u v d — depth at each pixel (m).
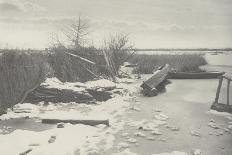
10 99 9.45
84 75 13.84
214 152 6.00
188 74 17.78
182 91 13.14
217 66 27.75
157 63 23.86
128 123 7.98
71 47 15.41
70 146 6.23
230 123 8.07
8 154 5.76
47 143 6.39
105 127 7.61
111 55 16.12
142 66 20.67
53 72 13.70
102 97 10.87
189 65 22.70
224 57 41.69
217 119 8.50
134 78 17.17
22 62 10.16
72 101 10.55
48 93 10.54
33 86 10.36
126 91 12.27
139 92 12.53
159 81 13.02
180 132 7.28
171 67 22.50
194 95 12.13
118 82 14.03
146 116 8.77
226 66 27.72
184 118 8.57
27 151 5.95
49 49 14.41
